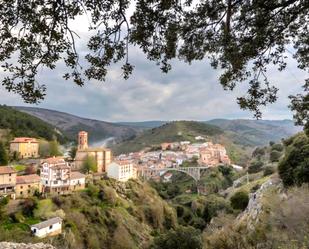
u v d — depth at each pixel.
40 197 63.97
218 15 6.73
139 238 68.69
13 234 40.91
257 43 6.76
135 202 85.25
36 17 5.46
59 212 58.38
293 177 25.84
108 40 6.36
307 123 9.03
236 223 27.08
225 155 163.62
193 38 7.10
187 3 6.48
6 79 5.69
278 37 7.00
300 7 6.46
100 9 5.84
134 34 6.43
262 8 6.34
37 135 135.62
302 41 7.93
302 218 14.91
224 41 6.84
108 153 101.75
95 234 61.78
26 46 5.61
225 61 7.99
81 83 6.26
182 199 105.19
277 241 12.55
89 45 6.39
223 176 123.75
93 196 74.06
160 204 87.75
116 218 68.94
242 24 6.79
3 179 60.12
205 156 152.62
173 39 6.73
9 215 53.06
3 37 5.48
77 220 61.19
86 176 84.19
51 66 5.84
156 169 130.25
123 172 94.19
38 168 82.75
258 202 24.97
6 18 5.41
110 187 83.12
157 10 6.24
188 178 133.12
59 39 5.62
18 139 102.31
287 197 21.14
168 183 129.00
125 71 6.68
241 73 7.94
